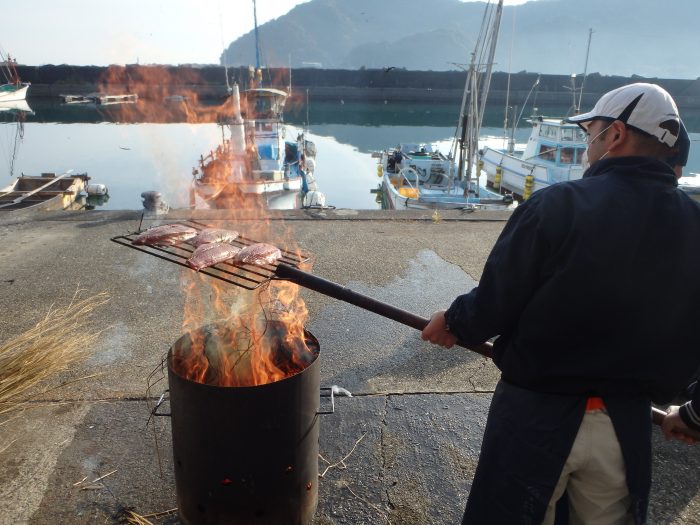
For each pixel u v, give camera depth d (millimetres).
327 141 31219
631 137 1366
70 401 2943
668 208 1278
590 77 56406
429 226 6766
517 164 17516
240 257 1978
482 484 1466
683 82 54406
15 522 2141
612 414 1295
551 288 1277
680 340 1316
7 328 3795
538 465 1338
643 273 1245
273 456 1799
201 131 31578
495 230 6645
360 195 18375
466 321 1427
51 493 2295
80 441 2627
